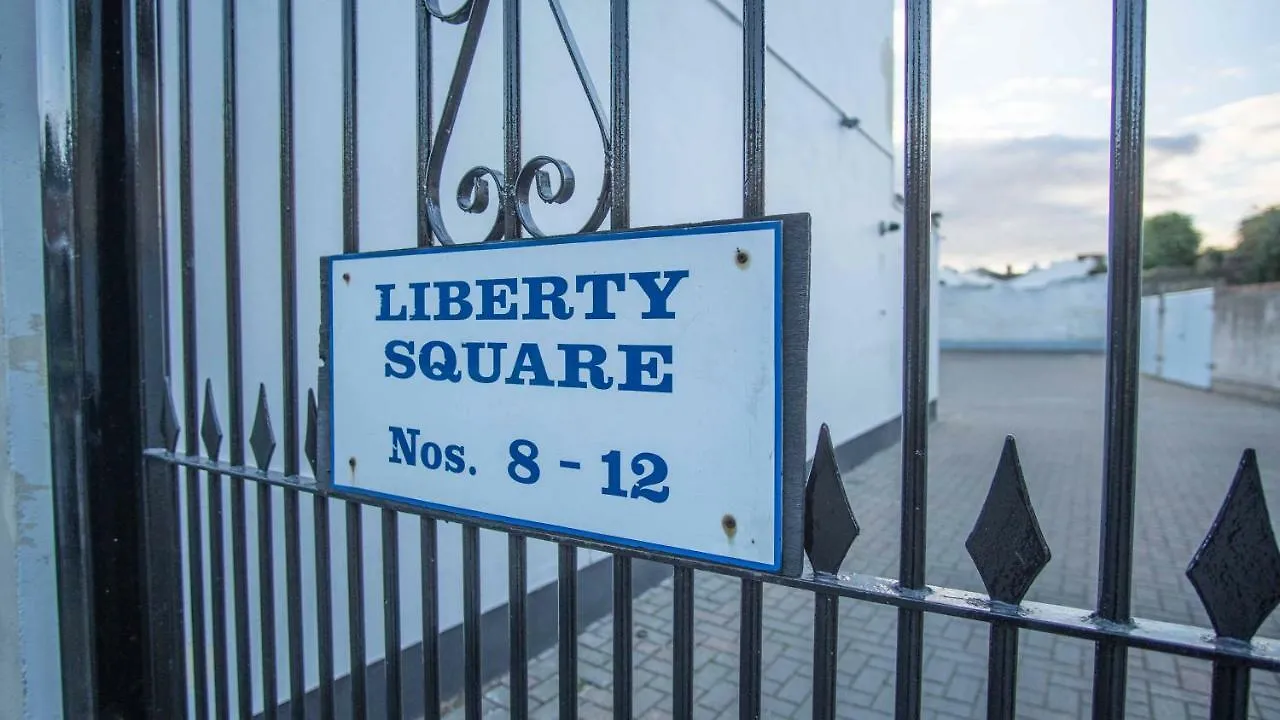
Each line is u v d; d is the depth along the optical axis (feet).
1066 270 101.86
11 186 5.22
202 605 5.57
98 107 5.32
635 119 13.05
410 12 9.16
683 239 3.27
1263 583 2.47
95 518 5.38
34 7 5.24
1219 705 2.51
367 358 4.41
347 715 8.70
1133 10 2.59
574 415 3.60
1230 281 91.45
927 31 2.94
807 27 19.84
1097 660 2.68
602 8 11.96
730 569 3.21
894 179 28.71
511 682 3.96
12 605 5.38
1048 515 19.25
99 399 5.37
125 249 5.42
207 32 7.44
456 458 4.03
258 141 7.82
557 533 3.67
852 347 23.75
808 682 10.48
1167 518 18.83
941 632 12.13
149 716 5.53
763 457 3.12
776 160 18.21
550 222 10.89
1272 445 29.19
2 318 5.22
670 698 9.95
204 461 5.34
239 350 5.16
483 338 3.90
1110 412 2.65
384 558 4.47
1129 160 2.59
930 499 20.66
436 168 4.28
